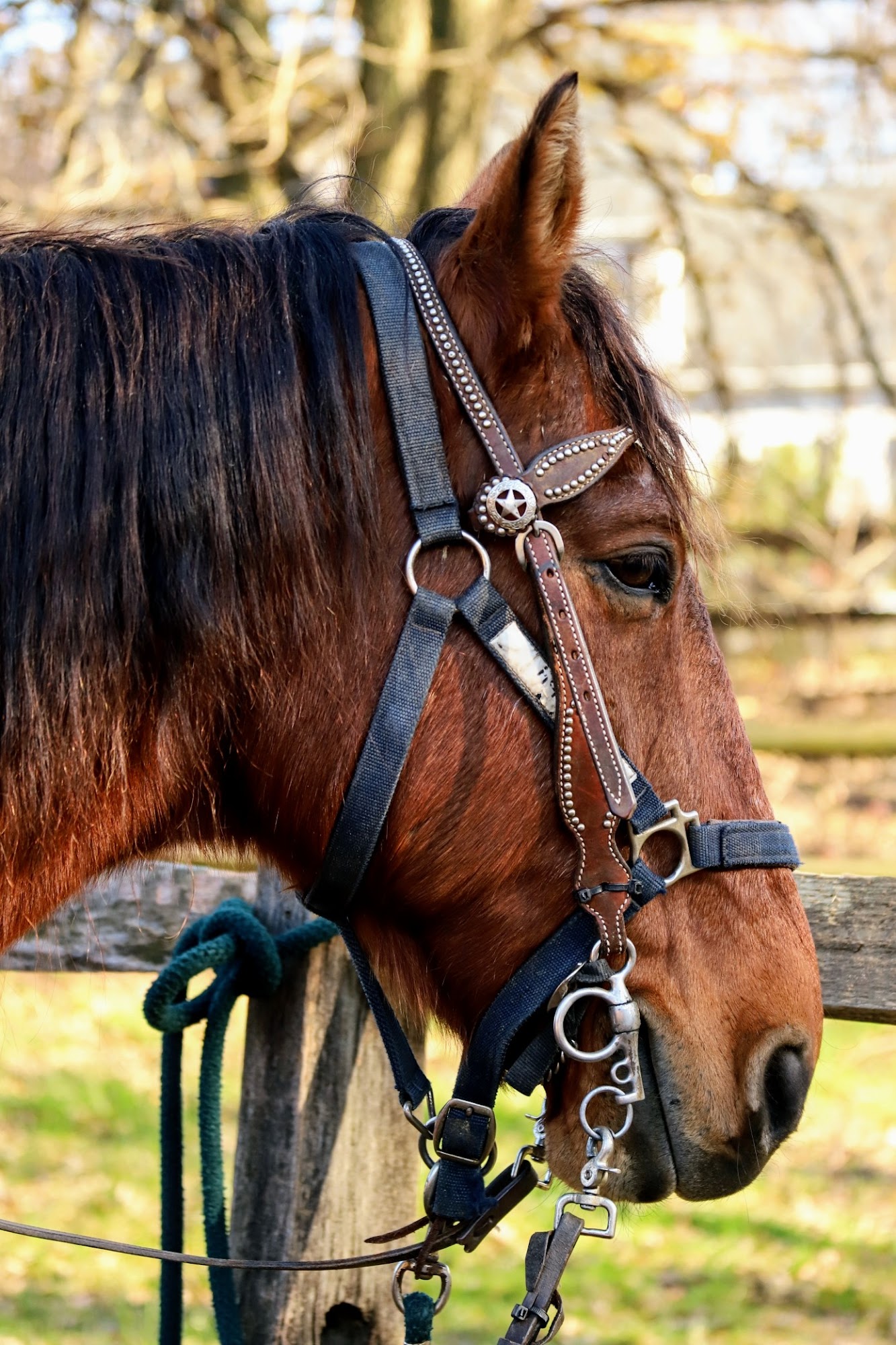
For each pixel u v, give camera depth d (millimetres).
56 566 1309
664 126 9688
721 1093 1501
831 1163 4691
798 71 8688
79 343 1361
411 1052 1573
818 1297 3680
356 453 1404
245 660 1385
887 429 16297
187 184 7477
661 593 1509
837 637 12523
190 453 1353
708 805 1529
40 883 1393
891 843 8172
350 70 8352
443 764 1435
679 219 8875
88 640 1317
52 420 1328
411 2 7609
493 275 1452
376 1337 1906
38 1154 4547
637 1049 1461
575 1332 3463
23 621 1298
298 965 1880
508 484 1422
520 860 1463
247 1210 1902
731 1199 4402
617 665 1485
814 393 14133
